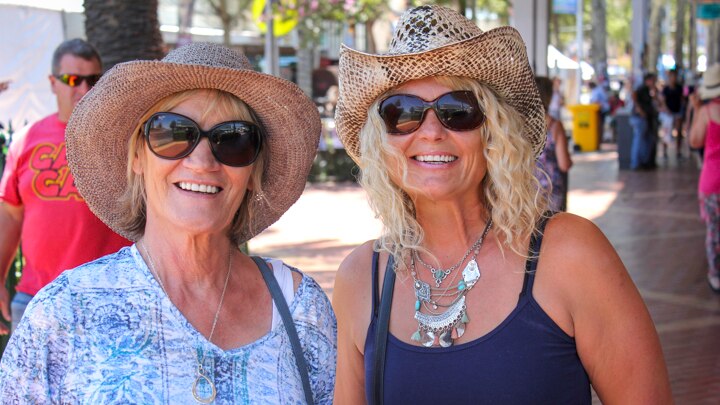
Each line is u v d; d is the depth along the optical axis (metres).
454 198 2.28
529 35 11.86
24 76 11.71
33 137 3.91
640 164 18.34
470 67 2.20
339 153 17.03
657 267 8.70
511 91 2.31
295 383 2.05
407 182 2.28
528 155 2.26
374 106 2.34
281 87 2.09
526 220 2.22
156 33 6.15
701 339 6.23
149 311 1.95
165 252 2.05
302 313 2.15
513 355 2.11
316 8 21.03
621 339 2.11
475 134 2.24
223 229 2.11
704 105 7.55
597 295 2.11
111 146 2.16
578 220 2.22
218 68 1.96
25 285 3.96
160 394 1.87
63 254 3.78
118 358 1.88
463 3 14.66
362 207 13.28
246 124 2.07
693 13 37.06
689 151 21.05
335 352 2.22
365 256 2.46
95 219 3.76
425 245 2.35
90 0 5.94
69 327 1.88
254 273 2.18
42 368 1.85
